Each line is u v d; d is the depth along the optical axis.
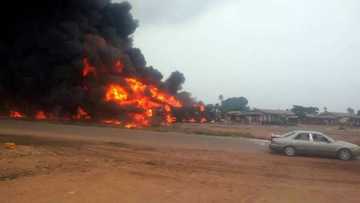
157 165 15.62
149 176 13.00
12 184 10.51
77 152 17.98
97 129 35.09
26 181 10.96
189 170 14.88
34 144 19.97
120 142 23.91
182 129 43.84
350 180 14.88
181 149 21.98
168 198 9.92
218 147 24.94
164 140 27.81
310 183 13.70
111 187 10.83
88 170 13.29
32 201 8.88
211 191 11.13
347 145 21.97
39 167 13.20
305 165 18.45
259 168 16.52
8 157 14.60
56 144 20.66
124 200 9.43
